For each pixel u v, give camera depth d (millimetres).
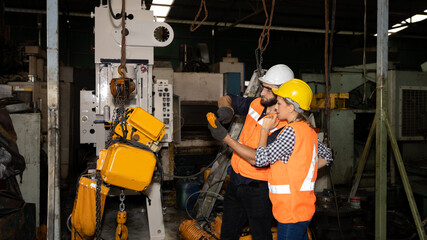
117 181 2264
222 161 3588
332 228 3217
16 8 10008
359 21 10984
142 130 2455
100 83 3203
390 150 4586
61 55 10750
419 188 4027
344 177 4777
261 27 12203
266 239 2244
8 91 4012
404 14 9906
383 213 2609
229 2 9609
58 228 2309
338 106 4953
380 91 2619
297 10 10211
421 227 2441
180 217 4062
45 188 4453
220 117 2291
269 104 2248
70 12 10617
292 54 12711
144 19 3254
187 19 11141
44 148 5512
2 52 5746
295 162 1885
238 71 6508
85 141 3402
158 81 3641
